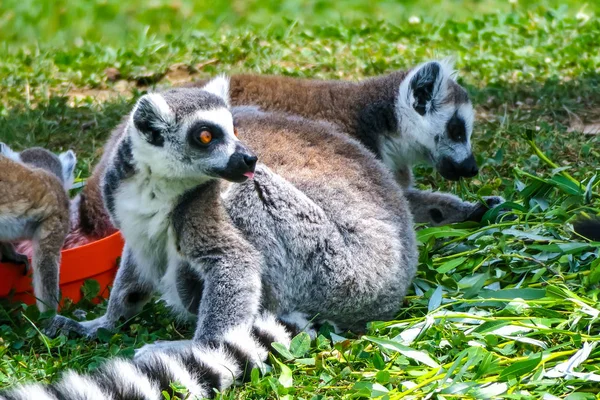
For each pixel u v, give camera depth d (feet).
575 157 49.06
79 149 52.06
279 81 44.21
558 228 38.88
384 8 88.69
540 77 61.21
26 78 61.41
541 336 31.30
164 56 65.98
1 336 33.22
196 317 34.81
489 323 31.45
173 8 91.91
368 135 43.75
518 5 83.46
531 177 41.50
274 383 28.55
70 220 37.60
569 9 80.33
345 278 33.42
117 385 26.55
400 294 35.01
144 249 33.73
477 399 27.20
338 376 29.40
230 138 31.89
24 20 88.07
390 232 34.78
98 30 85.10
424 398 27.53
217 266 31.81
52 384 26.35
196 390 28.09
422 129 43.78
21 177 34.35
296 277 33.53
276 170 34.53
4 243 35.63
